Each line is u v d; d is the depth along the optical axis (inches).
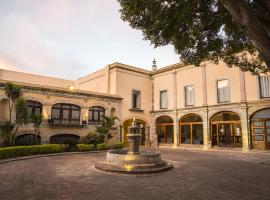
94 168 415.8
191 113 899.4
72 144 750.5
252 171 398.6
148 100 1072.8
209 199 237.3
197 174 369.1
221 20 340.2
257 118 722.2
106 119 805.2
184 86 941.8
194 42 371.6
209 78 858.1
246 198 240.7
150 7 303.4
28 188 273.0
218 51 390.6
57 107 788.6
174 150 814.5
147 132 1053.2
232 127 783.1
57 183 300.8
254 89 729.6
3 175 347.9
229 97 794.2
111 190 268.8
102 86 1020.5
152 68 1111.6
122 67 979.3
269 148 687.1
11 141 604.7
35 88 731.4
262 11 276.7
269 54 184.7
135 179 329.7
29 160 522.0
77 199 233.0
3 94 661.3
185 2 306.0
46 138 744.3
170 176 352.5
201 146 853.2
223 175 362.0
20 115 597.0
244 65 429.1
